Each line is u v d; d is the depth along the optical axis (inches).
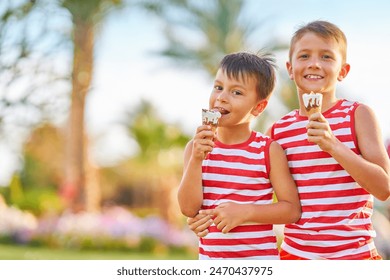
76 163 786.2
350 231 148.9
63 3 589.0
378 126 154.1
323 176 151.7
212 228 152.3
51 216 713.0
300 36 157.9
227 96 152.8
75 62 698.8
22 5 508.7
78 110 772.6
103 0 701.3
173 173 969.5
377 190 146.1
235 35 1029.8
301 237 152.3
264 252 150.0
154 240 684.1
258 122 978.7
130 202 1669.5
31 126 544.1
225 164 153.3
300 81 156.6
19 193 978.7
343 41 158.9
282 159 153.0
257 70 154.4
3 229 680.4
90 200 795.4
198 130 148.4
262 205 148.5
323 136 143.1
